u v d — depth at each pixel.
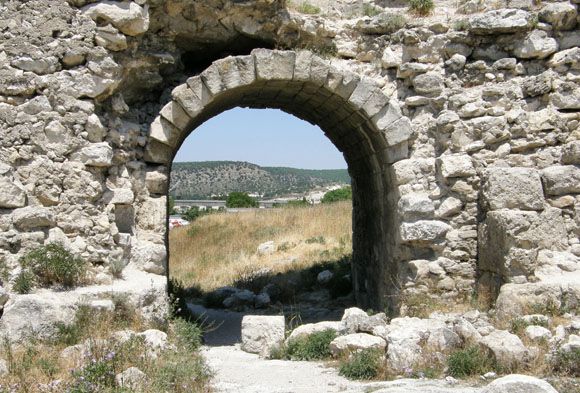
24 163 10.80
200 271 24.30
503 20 12.77
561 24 12.91
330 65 12.70
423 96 13.06
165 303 11.03
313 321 15.17
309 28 13.14
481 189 12.45
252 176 144.12
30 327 9.04
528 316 10.14
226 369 9.80
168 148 12.34
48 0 11.13
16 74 10.86
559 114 12.69
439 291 12.51
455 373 8.52
